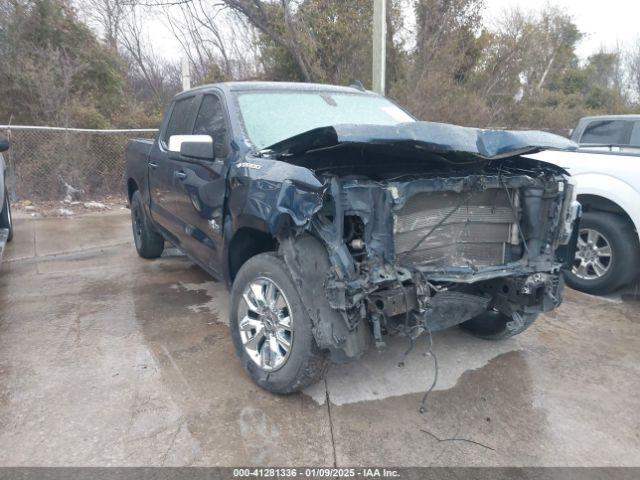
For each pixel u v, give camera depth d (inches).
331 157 126.7
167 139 206.8
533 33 702.5
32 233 313.3
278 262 125.8
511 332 159.3
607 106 925.2
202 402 128.9
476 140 113.2
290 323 122.7
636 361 156.5
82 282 221.3
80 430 117.4
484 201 131.7
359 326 113.3
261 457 109.7
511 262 135.3
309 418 123.2
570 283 221.8
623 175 202.7
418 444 115.2
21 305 193.8
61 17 499.8
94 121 466.3
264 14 577.3
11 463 106.6
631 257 202.8
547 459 111.7
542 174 137.3
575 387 140.9
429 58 542.0
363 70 570.9
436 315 119.0
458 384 140.7
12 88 455.5
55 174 409.1
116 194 439.5
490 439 117.6
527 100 708.0
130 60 861.2
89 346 159.0
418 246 123.0
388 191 111.2
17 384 136.4
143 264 248.8
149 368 145.4
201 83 678.5
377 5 374.9
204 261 172.7
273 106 163.8
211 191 152.9
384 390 136.4
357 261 113.4
